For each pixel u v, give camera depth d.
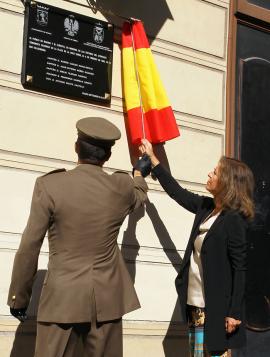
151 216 5.11
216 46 5.68
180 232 5.25
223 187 4.28
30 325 4.40
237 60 5.84
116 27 5.10
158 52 5.32
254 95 5.89
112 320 3.70
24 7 4.62
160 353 4.99
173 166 5.28
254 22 5.98
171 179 4.70
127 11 5.18
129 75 5.01
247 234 5.63
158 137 4.94
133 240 4.99
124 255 4.91
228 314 4.11
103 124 3.87
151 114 4.97
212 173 4.40
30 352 4.39
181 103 5.40
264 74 5.99
